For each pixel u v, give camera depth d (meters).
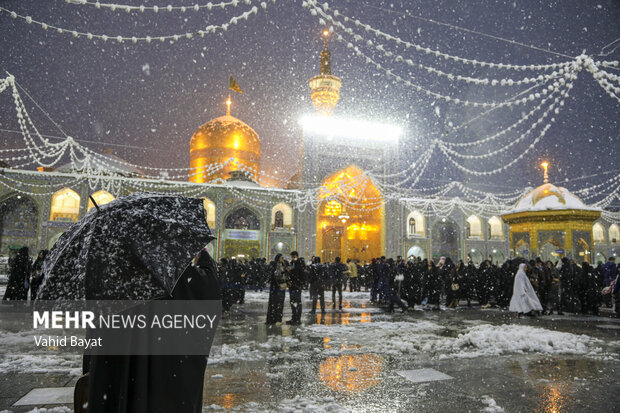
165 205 2.12
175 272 1.82
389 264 12.28
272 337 6.50
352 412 3.22
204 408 3.26
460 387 3.93
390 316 9.58
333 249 34.44
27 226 25.98
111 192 26.67
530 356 5.30
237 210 29.16
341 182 32.41
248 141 36.41
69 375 4.21
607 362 5.02
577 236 15.43
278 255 8.17
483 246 32.94
